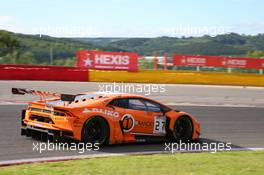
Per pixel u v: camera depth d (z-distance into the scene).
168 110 29.05
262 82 65.69
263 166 21.45
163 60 68.38
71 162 21.14
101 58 62.41
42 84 51.78
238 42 121.94
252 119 42.56
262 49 115.31
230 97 55.00
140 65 67.56
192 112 44.09
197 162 21.91
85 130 25.00
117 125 26.28
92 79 58.09
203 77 62.91
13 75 54.50
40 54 64.25
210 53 104.56
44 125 25.58
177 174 18.98
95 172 18.92
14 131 29.73
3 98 44.50
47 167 19.78
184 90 53.59
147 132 27.80
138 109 27.50
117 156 23.41
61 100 26.73
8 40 77.31
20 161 21.61
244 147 29.36
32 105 26.59
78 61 61.16
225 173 19.53
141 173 18.98
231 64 71.31
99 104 25.78
